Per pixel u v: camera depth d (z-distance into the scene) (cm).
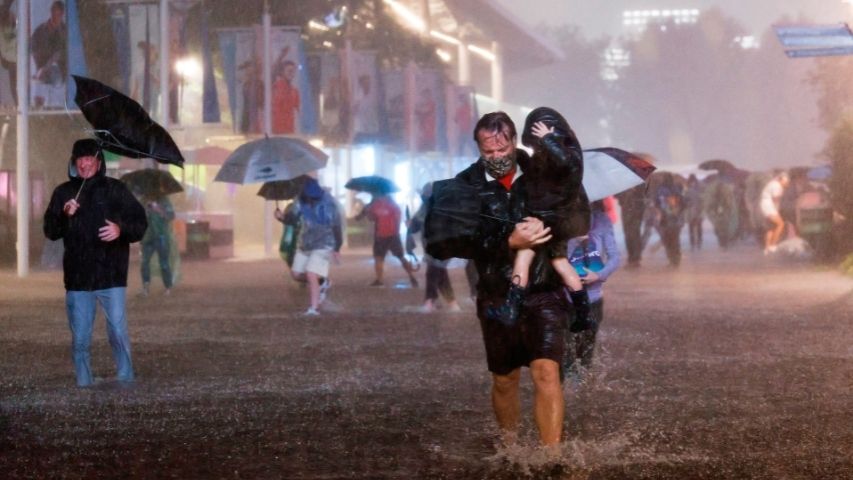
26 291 4059
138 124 1919
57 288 4219
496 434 1530
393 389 1931
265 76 6191
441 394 1875
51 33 4669
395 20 9031
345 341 2641
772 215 6194
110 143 1927
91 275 1986
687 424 1586
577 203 1255
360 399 1830
